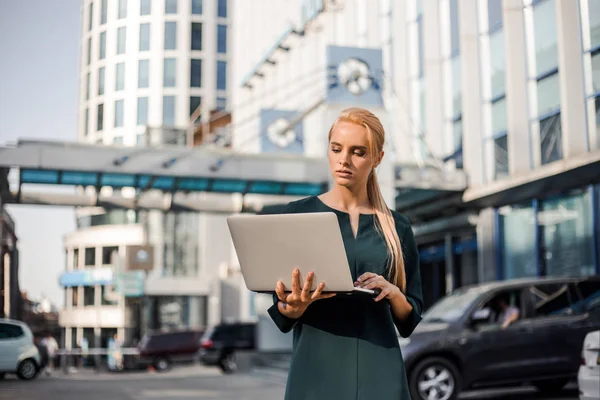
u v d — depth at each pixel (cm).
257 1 3462
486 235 1878
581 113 1324
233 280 4547
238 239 230
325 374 237
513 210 1805
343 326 240
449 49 1902
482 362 938
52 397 1277
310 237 221
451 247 2106
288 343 2394
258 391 1383
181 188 1923
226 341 2508
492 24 1653
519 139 1533
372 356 238
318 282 224
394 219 257
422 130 1989
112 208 2055
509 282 999
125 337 3828
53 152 1697
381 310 244
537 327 960
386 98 2116
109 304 3847
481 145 1750
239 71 3488
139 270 3553
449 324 955
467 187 1800
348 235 247
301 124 2623
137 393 1359
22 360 1919
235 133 3378
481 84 1741
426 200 2012
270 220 224
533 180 1488
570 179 1462
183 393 1348
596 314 978
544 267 1678
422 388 923
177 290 4359
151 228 4297
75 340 3866
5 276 1678
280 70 3234
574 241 1564
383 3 2227
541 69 1447
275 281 229
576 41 1312
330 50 1886
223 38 2277
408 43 2080
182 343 3012
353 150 244
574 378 984
